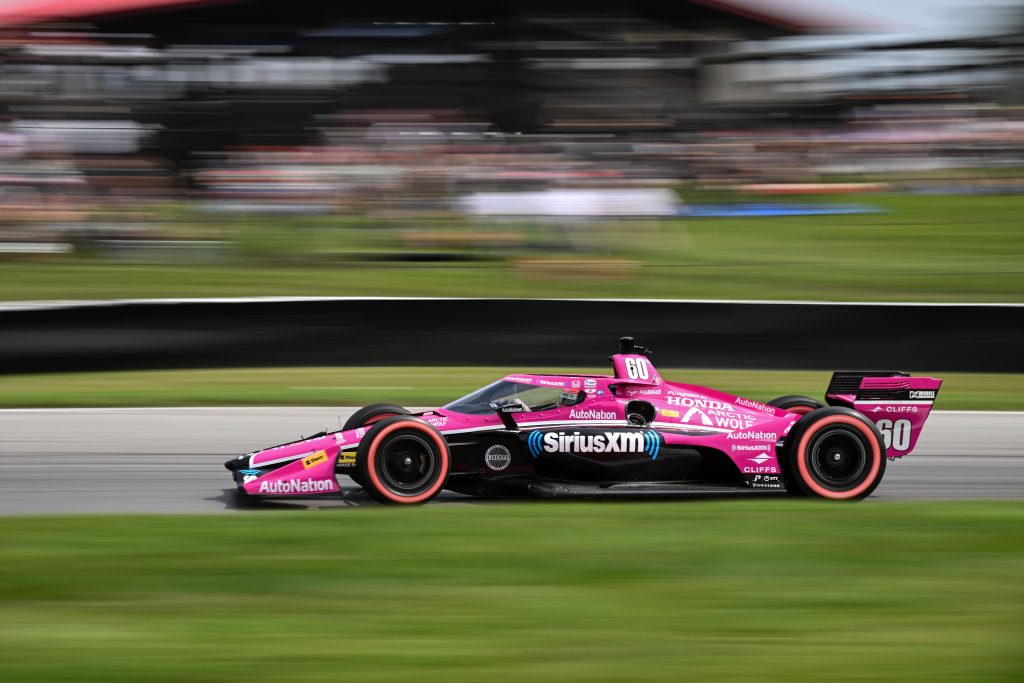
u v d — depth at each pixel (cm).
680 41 10288
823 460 2728
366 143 8588
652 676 1460
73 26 9669
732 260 7281
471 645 1570
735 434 2764
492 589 1842
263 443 3631
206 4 9981
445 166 7925
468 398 2809
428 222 7469
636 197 7912
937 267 7138
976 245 7744
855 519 2411
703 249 7562
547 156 8394
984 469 3359
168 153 8462
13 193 7338
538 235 7350
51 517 2353
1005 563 2056
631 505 2573
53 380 4822
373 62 9500
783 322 5253
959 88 10038
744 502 2611
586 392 2781
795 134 9731
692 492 2697
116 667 1466
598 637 1612
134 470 3148
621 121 9606
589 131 9556
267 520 2322
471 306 5278
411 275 6631
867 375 2931
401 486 2544
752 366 5253
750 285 6669
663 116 9731
